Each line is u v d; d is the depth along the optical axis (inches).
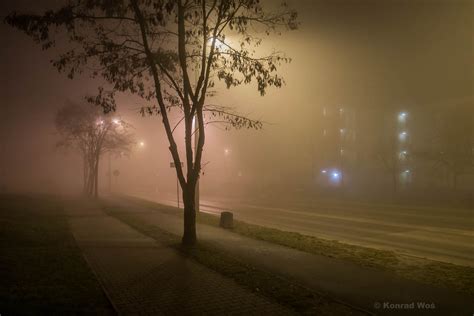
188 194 539.8
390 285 324.8
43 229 676.7
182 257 448.8
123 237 605.3
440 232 721.0
